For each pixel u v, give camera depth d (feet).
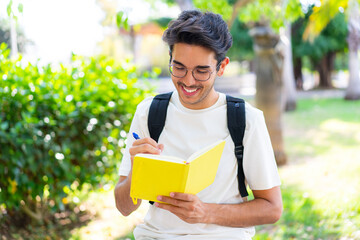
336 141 29.81
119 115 14.32
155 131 5.67
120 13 11.43
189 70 5.03
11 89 12.52
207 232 5.32
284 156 23.80
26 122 12.11
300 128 36.45
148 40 73.20
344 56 114.73
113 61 15.58
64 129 13.07
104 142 14.19
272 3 21.31
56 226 14.51
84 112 13.39
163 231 5.47
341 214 14.82
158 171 4.58
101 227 14.56
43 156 12.53
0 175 12.32
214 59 5.09
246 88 80.43
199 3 23.99
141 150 5.03
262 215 5.43
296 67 84.07
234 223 5.34
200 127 5.56
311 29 19.67
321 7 16.93
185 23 4.95
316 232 13.39
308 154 26.18
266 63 22.59
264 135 5.54
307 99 61.11
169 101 5.83
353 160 23.36
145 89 15.30
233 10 20.10
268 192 5.56
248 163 5.50
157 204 4.95
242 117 5.45
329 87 86.02
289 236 13.23
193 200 4.75
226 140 5.49
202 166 4.74
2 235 13.47
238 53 69.41
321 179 20.01
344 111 45.50
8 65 13.50
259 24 22.50
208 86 5.16
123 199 5.81
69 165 12.97
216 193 5.44
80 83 14.15
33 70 13.71
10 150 11.96
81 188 14.05
